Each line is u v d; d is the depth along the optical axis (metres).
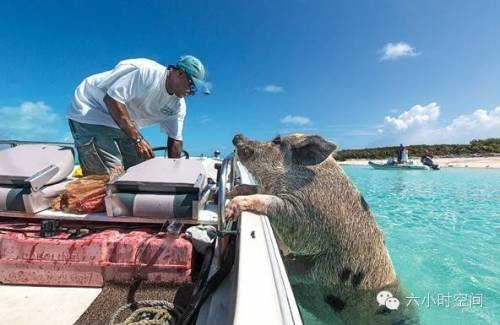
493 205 10.83
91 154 3.58
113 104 3.34
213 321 1.77
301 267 3.43
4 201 2.57
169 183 2.62
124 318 1.99
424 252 6.29
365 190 13.84
